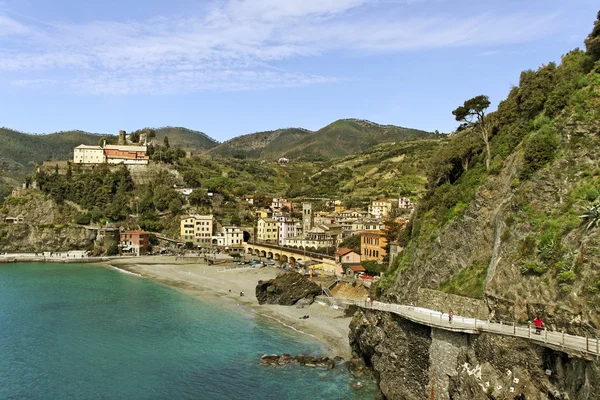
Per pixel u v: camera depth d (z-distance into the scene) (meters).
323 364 80.94
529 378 46.12
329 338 95.44
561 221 51.03
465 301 60.28
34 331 100.00
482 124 86.88
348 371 78.38
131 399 68.62
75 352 87.69
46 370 79.06
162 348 90.00
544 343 43.38
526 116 74.75
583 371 40.56
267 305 125.06
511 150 72.38
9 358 84.31
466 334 53.88
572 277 46.09
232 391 71.19
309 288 126.06
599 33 64.31
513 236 55.75
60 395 69.75
